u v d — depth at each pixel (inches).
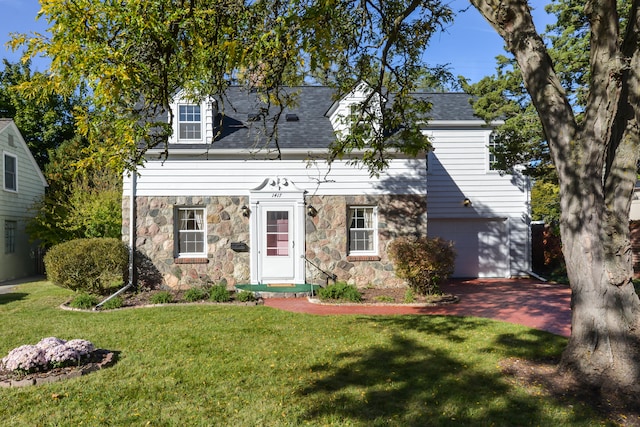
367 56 346.3
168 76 233.5
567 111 216.5
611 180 215.8
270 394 207.5
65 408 191.9
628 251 212.4
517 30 221.0
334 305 443.2
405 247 477.4
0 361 246.5
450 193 670.5
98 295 490.9
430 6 327.3
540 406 193.3
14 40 187.6
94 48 178.2
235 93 654.5
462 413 187.3
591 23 209.9
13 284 662.5
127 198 528.1
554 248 723.4
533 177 605.0
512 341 296.4
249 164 540.4
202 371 237.9
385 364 248.5
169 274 528.7
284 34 224.1
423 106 361.7
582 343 215.3
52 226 724.7
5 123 722.2
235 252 538.0
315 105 654.5
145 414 186.5
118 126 205.9
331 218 543.2
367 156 383.6
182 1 207.8
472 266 678.5
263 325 343.0
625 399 197.5
